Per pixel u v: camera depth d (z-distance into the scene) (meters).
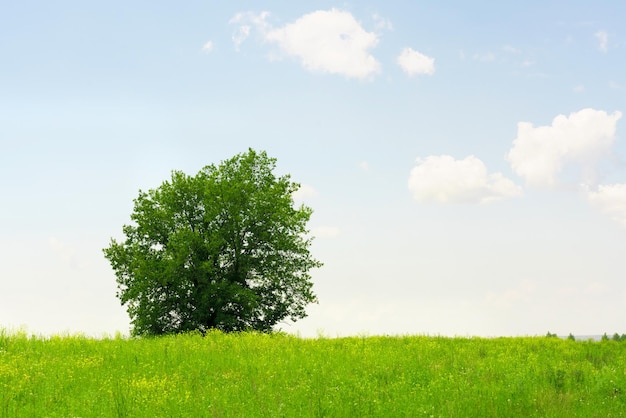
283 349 22.22
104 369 16.91
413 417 11.75
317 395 13.17
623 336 29.53
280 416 11.34
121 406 12.12
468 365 18.50
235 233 38.56
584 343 27.70
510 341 27.91
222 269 38.62
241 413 11.55
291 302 39.62
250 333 28.55
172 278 36.16
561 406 12.79
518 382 14.81
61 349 21.02
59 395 13.46
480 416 12.00
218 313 36.81
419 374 16.36
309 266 40.19
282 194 40.75
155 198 39.47
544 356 22.23
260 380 15.02
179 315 37.62
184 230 36.75
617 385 15.15
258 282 39.41
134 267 37.19
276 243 38.59
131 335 36.44
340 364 18.45
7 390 13.80
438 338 28.67
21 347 21.00
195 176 40.06
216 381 15.15
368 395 13.34
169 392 13.66
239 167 41.16
